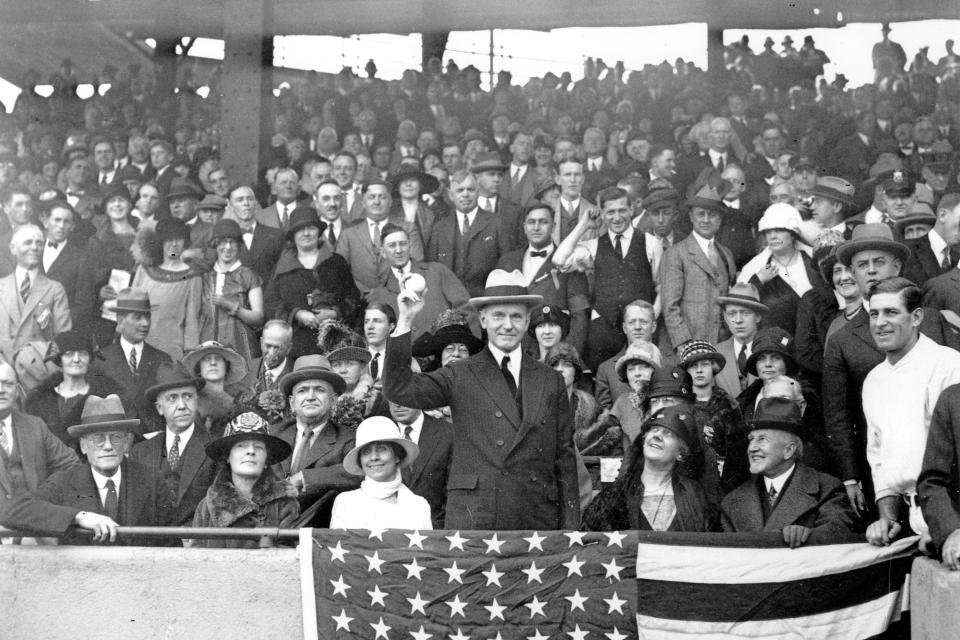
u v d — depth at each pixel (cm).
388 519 1042
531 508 1043
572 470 1060
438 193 1255
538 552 1007
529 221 1230
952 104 1248
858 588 1005
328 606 1009
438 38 1339
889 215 1193
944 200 1191
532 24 1305
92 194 1304
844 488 1060
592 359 1173
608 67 1313
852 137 1244
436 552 1010
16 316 1243
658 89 1287
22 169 1331
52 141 1338
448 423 1092
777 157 1243
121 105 1355
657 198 1217
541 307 1194
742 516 1047
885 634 1001
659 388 1116
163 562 1038
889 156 1234
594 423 1134
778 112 1266
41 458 1136
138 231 1273
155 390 1159
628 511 1053
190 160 1316
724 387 1130
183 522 1107
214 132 1330
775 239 1188
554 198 1239
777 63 1288
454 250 1237
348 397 1137
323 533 1020
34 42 1377
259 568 1030
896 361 1072
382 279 1232
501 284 1082
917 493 1004
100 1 1382
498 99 1305
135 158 1327
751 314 1159
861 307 1132
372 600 1006
